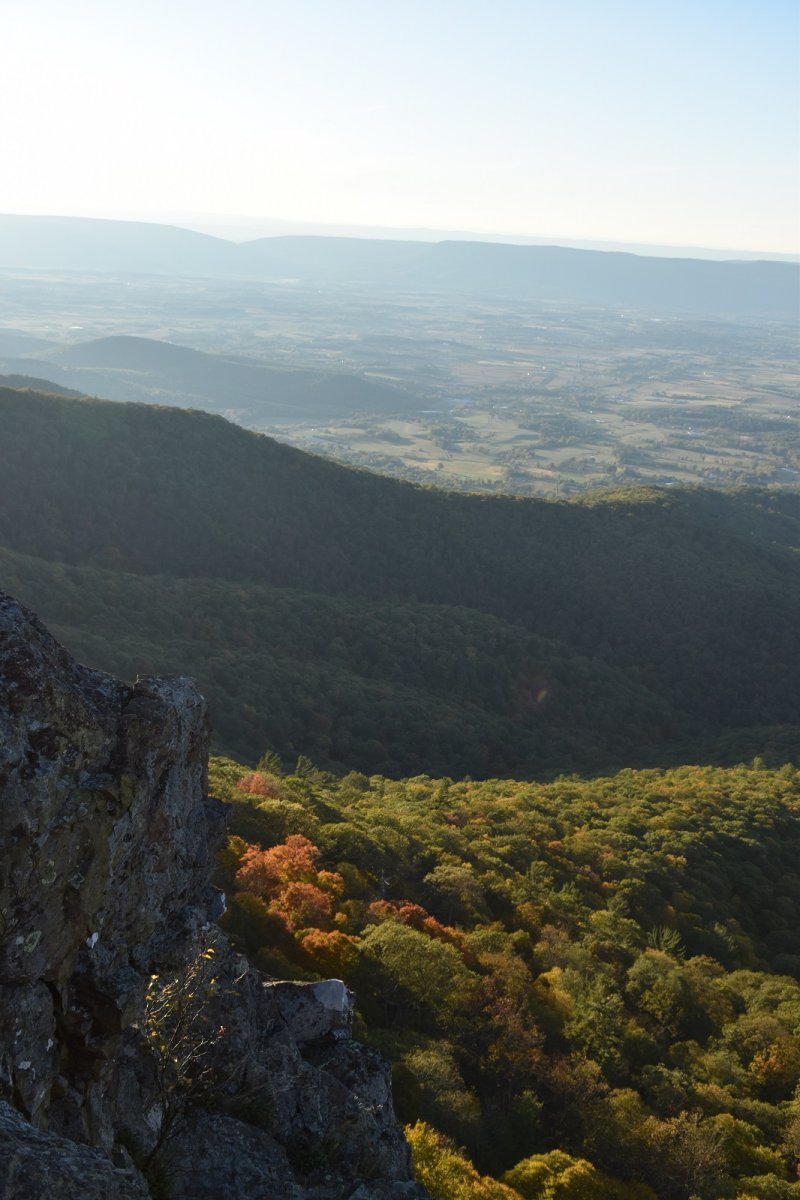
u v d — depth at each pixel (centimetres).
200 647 12688
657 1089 4569
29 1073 1048
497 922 5997
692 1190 3744
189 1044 1355
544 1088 4038
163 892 1370
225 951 1523
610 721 14662
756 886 8419
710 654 16812
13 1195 823
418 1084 3334
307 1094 1530
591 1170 3341
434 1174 2527
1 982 1041
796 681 16325
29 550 15262
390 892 5734
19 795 1057
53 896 1100
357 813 7362
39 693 1120
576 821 9350
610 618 17750
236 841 4591
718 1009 5741
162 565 16562
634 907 7369
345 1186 1362
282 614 14900
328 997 1753
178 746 1378
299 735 11631
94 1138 1130
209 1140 1309
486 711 14125
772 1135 4488
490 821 8700
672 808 9944
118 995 1161
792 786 11081
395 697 13138
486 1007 4284
